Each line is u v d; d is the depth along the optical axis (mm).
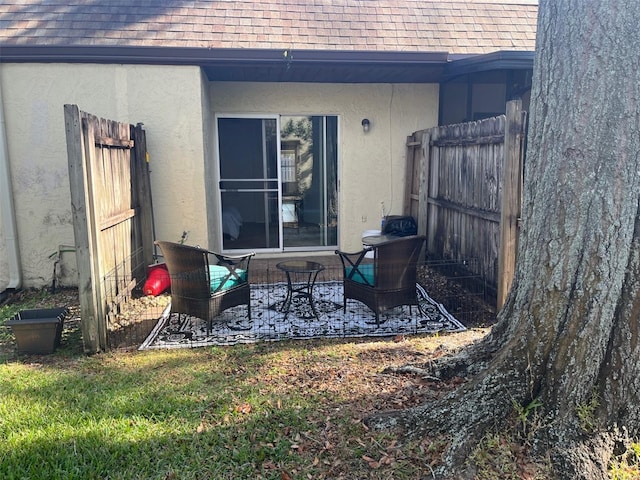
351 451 2617
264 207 7969
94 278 4180
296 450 2662
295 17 7383
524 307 2828
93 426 2918
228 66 6414
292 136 7855
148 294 5820
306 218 8117
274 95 7590
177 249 4438
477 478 2324
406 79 7539
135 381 3576
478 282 5547
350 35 7250
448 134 6332
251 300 5676
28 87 6070
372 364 3789
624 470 2346
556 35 2639
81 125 4039
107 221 4680
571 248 2531
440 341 4320
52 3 6824
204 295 4512
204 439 2779
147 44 6395
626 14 2357
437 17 7926
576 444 2396
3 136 6027
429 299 5605
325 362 3873
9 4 6691
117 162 5215
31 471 2514
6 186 6090
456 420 2664
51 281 6391
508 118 4578
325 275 6777
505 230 4688
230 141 7699
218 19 7043
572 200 2520
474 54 7148
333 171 8039
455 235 6227
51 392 3391
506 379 2697
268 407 3121
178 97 6355
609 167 2410
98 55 6004
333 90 7680
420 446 2594
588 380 2506
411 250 4711
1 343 4512
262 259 7852
